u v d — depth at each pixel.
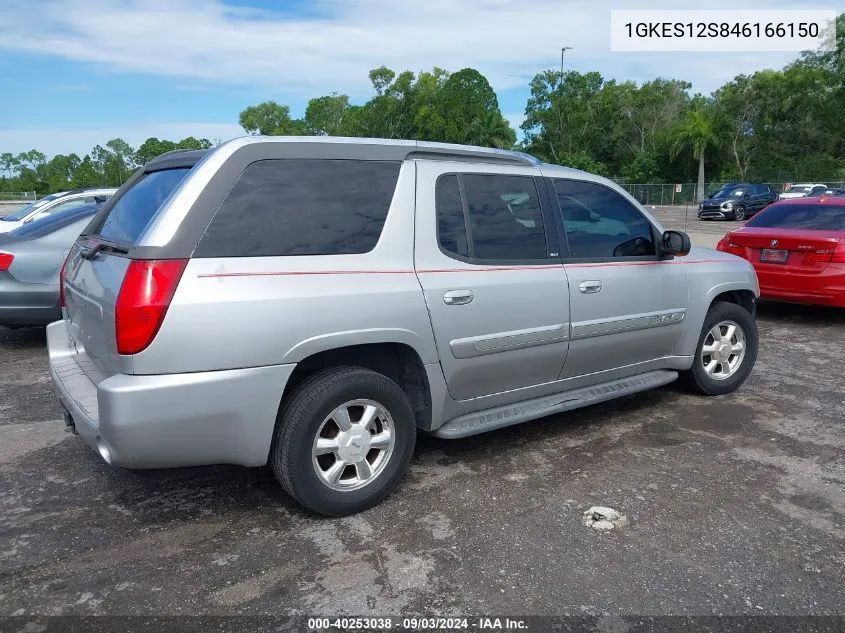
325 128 113.25
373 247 3.46
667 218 36.12
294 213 3.26
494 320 3.86
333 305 3.24
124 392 2.84
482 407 4.04
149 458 2.95
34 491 3.77
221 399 3.00
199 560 3.07
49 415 5.04
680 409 5.19
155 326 2.86
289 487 3.30
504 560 3.07
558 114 72.00
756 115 60.47
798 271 8.10
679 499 3.67
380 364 3.74
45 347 7.23
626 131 72.31
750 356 5.62
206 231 3.01
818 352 7.04
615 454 4.30
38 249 6.80
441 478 3.94
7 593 2.82
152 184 3.66
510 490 3.78
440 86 88.25
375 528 3.36
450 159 3.90
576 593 2.82
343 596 2.80
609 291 4.46
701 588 2.87
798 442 4.52
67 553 3.13
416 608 2.73
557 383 4.39
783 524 3.41
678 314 4.96
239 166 3.17
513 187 4.14
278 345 3.10
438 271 3.66
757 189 34.62
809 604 2.77
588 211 4.52
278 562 3.05
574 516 3.48
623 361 4.73
